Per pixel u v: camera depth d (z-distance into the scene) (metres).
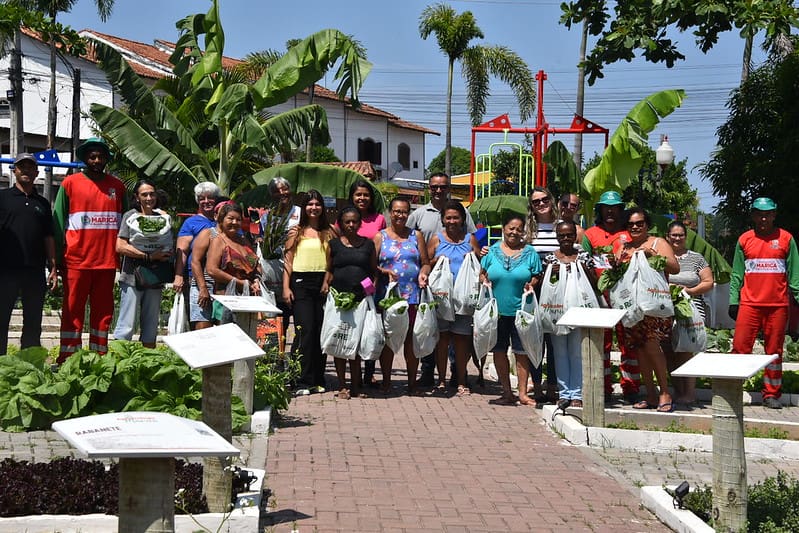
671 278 10.80
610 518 6.41
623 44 10.81
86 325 14.61
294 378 10.49
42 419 8.00
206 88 16.59
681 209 37.03
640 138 15.00
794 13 10.17
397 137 54.97
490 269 10.44
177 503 5.47
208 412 5.61
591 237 10.28
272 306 8.09
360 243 10.56
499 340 10.48
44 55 38.72
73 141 27.67
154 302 10.06
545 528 6.14
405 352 10.91
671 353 10.63
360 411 9.77
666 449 8.58
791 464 8.38
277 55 29.48
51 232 9.98
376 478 7.16
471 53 34.03
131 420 3.87
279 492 6.64
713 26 10.75
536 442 8.66
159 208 10.52
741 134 22.28
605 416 9.28
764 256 10.79
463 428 9.12
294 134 15.91
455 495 6.80
